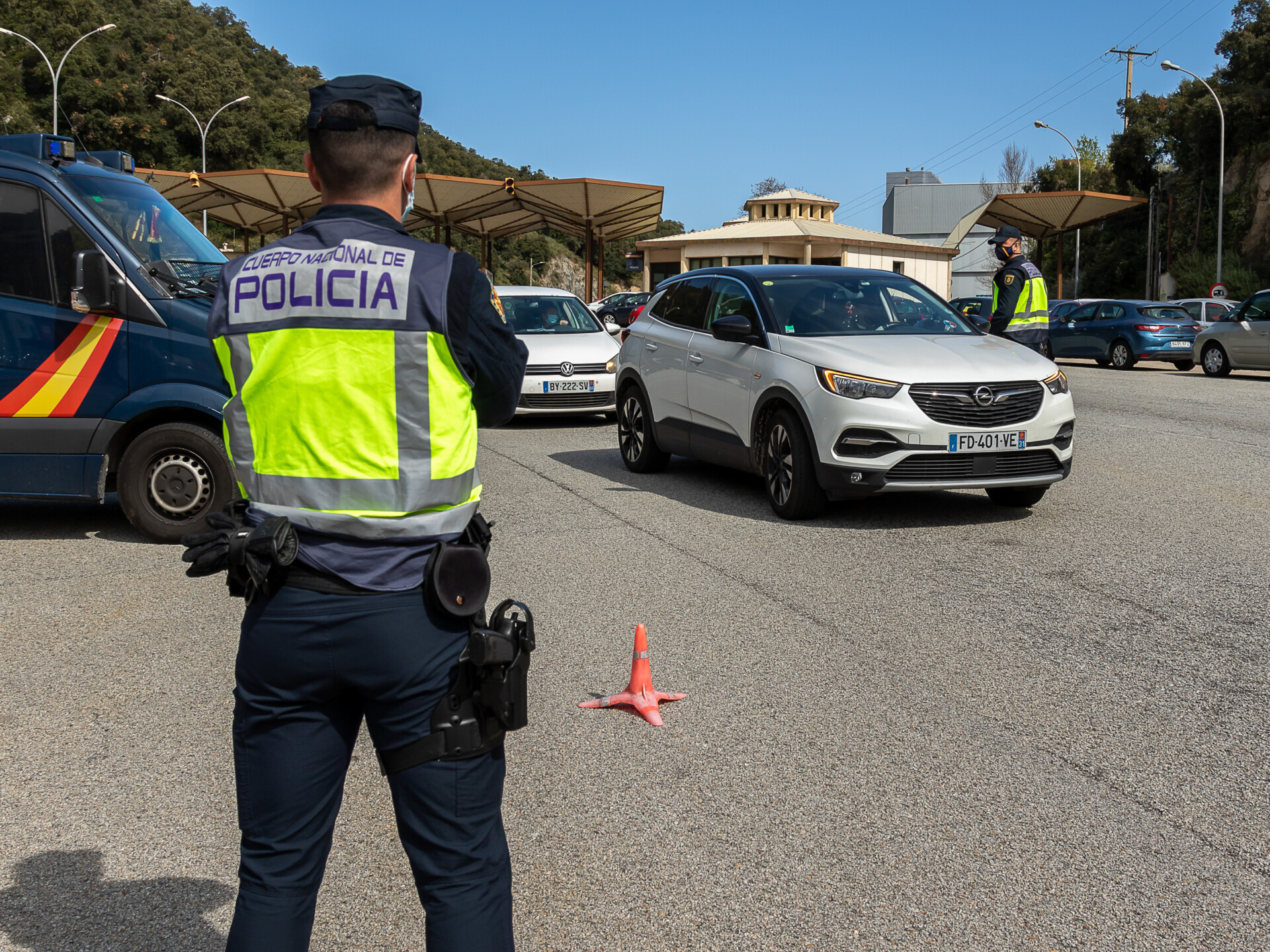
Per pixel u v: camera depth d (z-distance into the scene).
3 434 6.59
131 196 7.09
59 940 2.59
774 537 6.79
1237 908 2.66
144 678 4.42
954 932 2.57
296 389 1.83
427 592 1.85
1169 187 51.47
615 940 2.55
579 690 4.20
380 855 2.99
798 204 77.56
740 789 3.34
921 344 7.30
